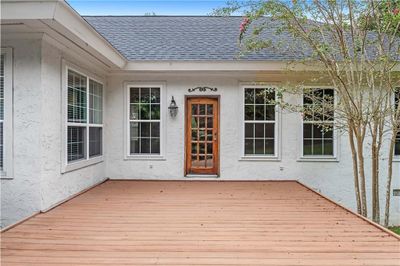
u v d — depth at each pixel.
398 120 5.75
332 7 5.66
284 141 7.41
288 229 3.86
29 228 3.83
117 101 7.53
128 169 7.55
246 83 7.42
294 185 6.88
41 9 3.72
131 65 7.10
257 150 7.49
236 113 7.44
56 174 5.03
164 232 3.72
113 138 7.55
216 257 2.99
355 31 5.79
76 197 5.60
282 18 5.85
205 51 7.52
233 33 8.59
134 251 3.13
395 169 7.22
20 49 4.51
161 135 7.52
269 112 7.45
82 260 2.90
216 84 7.45
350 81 5.85
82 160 6.09
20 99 4.54
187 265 2.81
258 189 6.44
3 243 3.33
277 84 7.25
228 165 7.48
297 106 6.50
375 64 5.73
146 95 7.56
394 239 3.52
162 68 7.09
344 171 7.35
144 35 8.45
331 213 4.61
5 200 4.57
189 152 7.63
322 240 3.48
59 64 5.06
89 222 4.10
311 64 6.59
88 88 6.30
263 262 2.88
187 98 7.55
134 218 4.30
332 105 6.48
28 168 4.56
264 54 7.16
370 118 5.78
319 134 7.42
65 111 5.26
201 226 3.96
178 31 8.75
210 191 6.22
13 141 4.55
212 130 7.60
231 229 3.85
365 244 3.36
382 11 5.48
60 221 4.14
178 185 6.86
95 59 6.02
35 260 2.89
